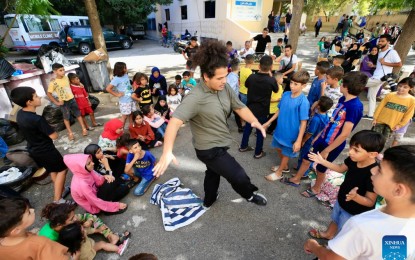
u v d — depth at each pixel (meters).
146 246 2.28
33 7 5.20
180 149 4.09
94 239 2.38
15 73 4.84
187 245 2.28
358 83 2.17
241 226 2.48
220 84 1.73
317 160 1.97
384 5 5.50
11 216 1.34
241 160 3.71
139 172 3.05
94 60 6.34
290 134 2.79
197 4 17.31
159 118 4.34
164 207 2.71
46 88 5.50
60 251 1.43
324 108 2.79
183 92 5.46
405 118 3.30
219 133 1.98
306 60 11.64
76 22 15.16
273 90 3.36
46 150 2.58
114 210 2.63
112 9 17.30
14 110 4.42
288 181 3.11
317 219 2.55
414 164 0.82
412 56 13.02
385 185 0.92
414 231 0.90
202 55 1.66
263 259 2.13
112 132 3.61
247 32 13.75
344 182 1.83
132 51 15.89
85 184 2.45
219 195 2.91
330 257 1.10
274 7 19.52
